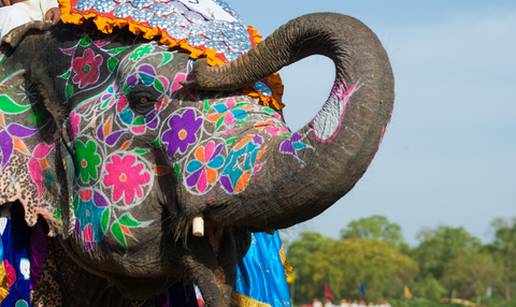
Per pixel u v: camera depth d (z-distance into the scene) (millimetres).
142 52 6004
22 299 6641
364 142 5012
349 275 153250
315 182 5055
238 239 5945
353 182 5066
